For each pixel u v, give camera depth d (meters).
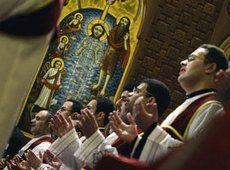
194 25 11.11
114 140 2.72
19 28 0.93
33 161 3.43
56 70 10.19
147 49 10.95
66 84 10.34
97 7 10.50
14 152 6.45
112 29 10.72
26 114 9.78
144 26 10.76
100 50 10.66
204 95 2.42
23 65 0.96
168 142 1.85
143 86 2.62
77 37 10.42
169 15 10.86
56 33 1.43
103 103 4.26
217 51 2.53
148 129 1.88
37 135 5.71
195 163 0.25
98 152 2.24
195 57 2.52
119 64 10.84
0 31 0.93
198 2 10.92
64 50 10.27
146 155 1.82
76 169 2.77
